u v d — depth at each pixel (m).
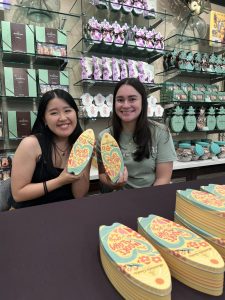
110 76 1.92
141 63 2.06
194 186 1.04
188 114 2.30
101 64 1.91
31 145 1.14
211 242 0.53
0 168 1.66
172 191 0.97
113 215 0.76
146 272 0.42
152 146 1.40
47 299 0.43
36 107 1.92
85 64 1.87
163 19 2.25
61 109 1.12
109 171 1.03
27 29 1.62
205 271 0.44
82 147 0.99
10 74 1.63
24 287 0.46
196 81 2.63
